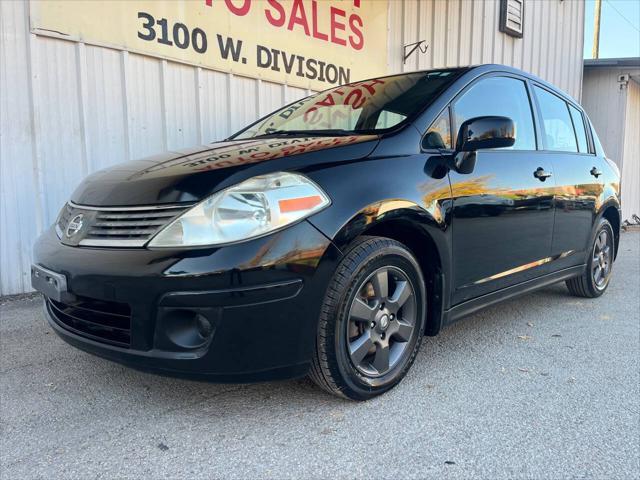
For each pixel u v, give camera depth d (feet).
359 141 8.16
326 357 7.27
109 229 7.17
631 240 32.40
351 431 7.18
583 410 7.95
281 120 11.44
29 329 11.25
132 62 15.23
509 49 31.91
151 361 6.63
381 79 11.27
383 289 7.91
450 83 9.86
